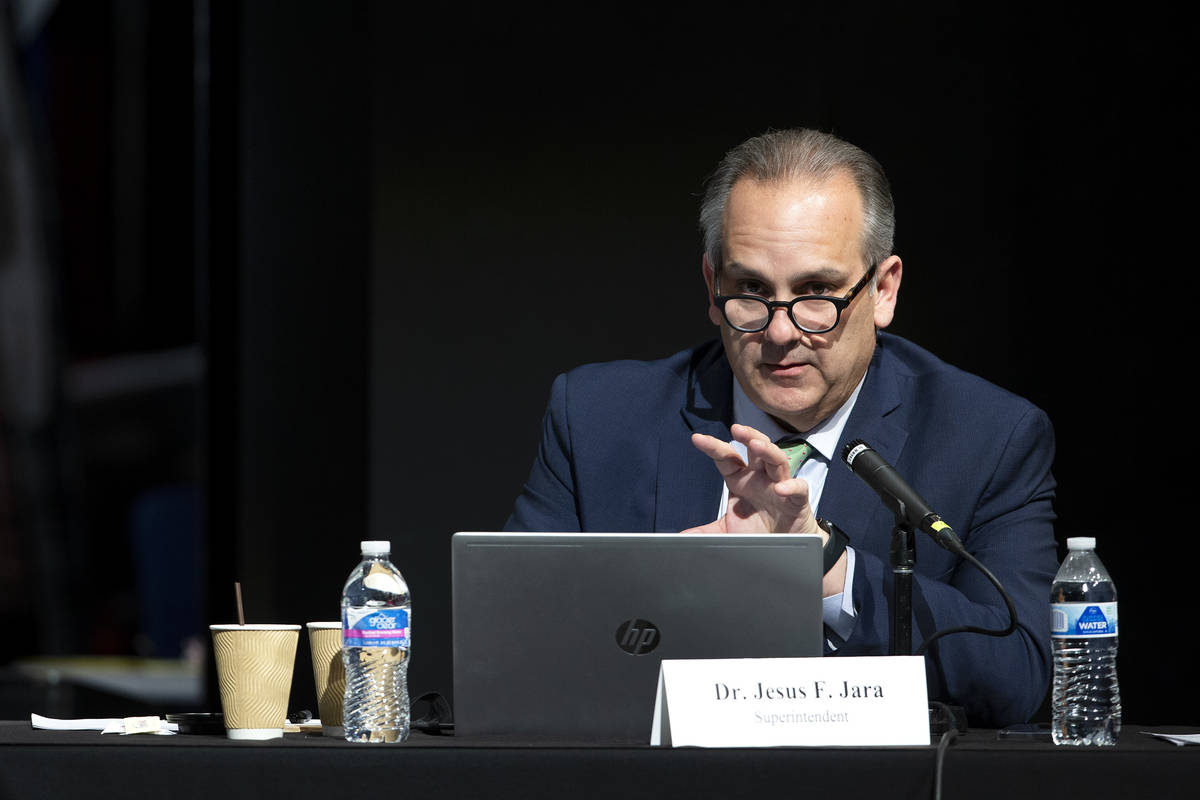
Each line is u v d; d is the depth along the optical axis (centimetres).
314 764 343
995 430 555
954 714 436
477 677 399
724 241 536
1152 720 835
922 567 537
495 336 920
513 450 916
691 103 923
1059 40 879
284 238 986
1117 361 862
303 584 954
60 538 1628
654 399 602
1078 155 876
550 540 399
